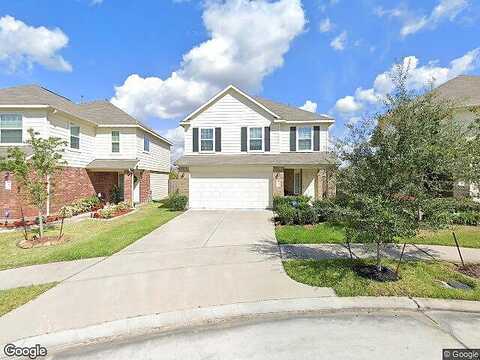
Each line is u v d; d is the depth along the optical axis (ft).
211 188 55.83
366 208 17.15
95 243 29.35
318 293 16.94
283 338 12.48
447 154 16.25
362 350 11.41
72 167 54.75
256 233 33.73
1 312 14.87
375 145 17.95
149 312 14.78
